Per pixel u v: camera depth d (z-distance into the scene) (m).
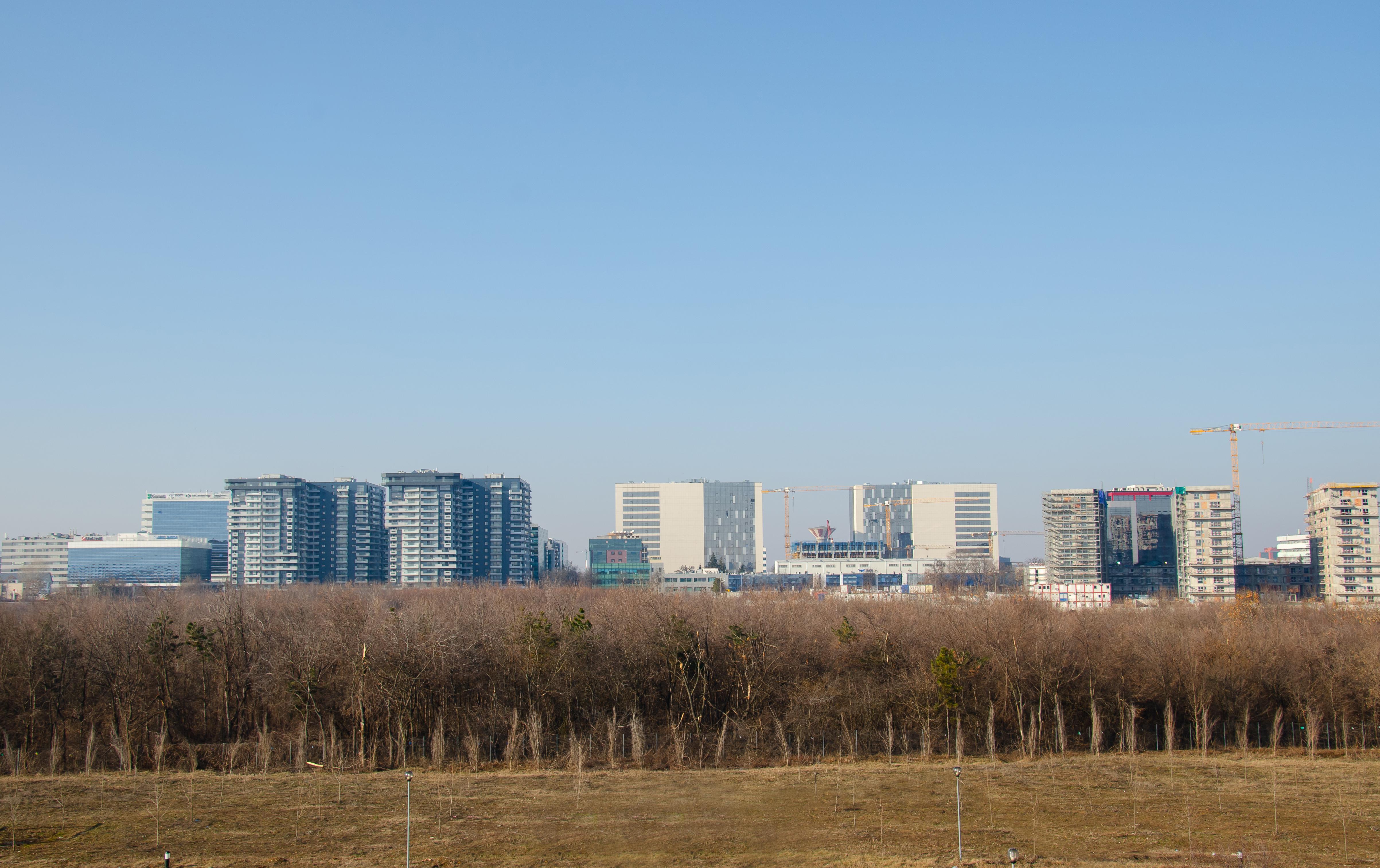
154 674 119.56
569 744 113.12
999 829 80.31
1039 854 72.94
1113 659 123.25
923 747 111.12
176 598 154.25
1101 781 98.81
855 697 122.06
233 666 123.12
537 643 121.19
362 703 112.12
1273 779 95.25
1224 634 134.12
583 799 90.50
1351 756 111.69
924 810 86.44
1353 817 85.12
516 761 106.38
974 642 127.44
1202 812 86.62
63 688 115.81
